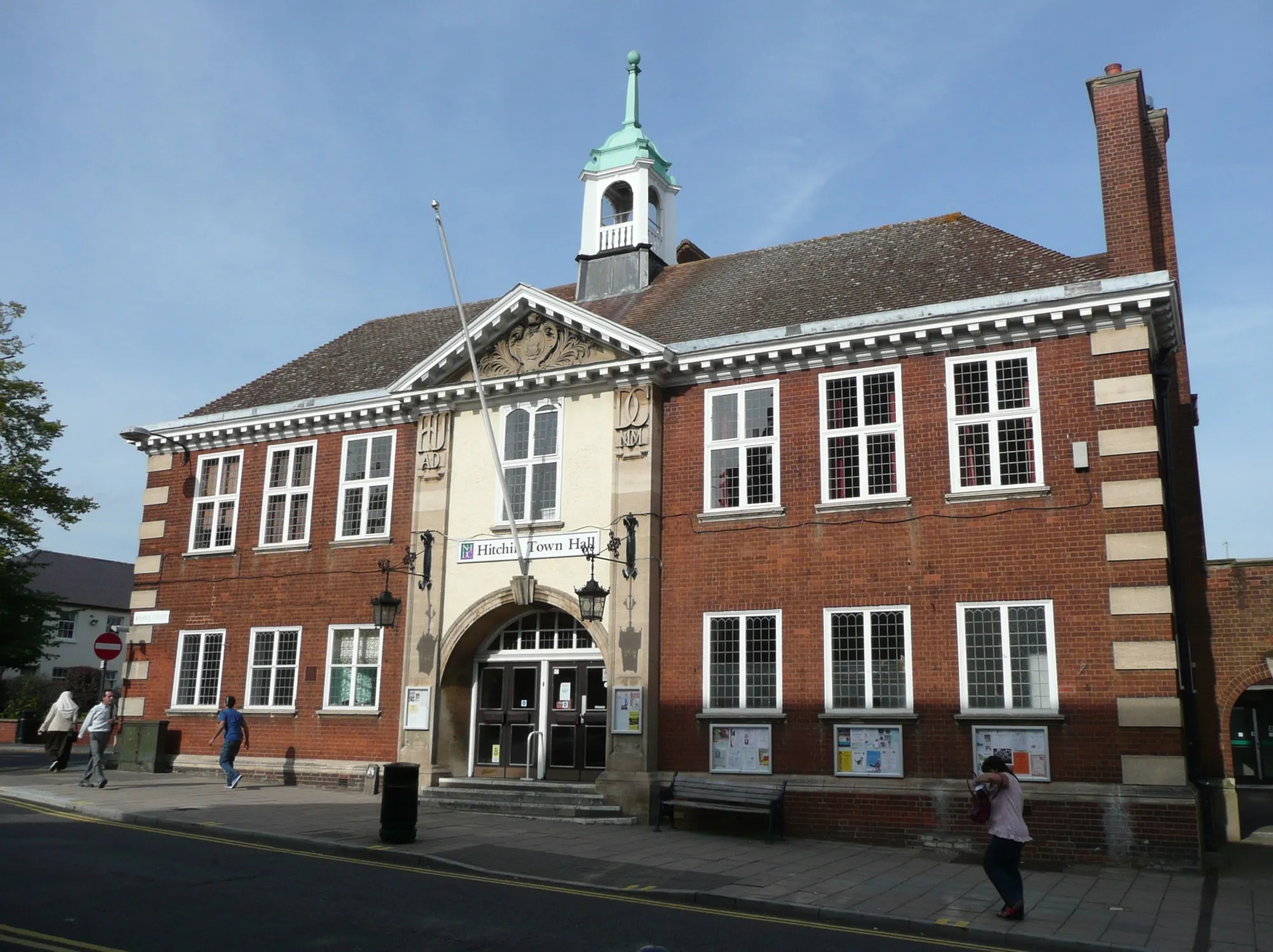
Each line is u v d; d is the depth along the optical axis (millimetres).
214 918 9547
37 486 30188
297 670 22234
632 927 10000
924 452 17453
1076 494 16312
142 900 10172
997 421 17109
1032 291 16922
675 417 19641
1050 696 15875
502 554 20219
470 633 20484
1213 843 16500
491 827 16422
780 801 16500
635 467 19281
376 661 21531
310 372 26281
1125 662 15406
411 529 21500
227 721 20797
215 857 12812
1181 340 20031
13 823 14859
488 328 20938
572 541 19609
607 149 26094
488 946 8953
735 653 18203
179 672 23641
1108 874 14211
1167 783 14852
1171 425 19016
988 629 16516
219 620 23469
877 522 17547
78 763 26250
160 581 24469
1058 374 16828
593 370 19750
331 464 23031
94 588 59750
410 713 20391
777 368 18797
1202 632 18125
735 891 11945
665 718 18453
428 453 21469
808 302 20344
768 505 18344
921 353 17781
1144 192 17641
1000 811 11188
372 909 10219
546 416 20547
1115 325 16531
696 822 17453
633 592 18781
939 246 21094
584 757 19812
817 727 17234
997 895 12336
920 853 15570
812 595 17766
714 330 20328
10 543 30078
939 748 16375
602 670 20094
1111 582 15742
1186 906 11961
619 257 25172
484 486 20828
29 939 8555
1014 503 16672
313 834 14648
